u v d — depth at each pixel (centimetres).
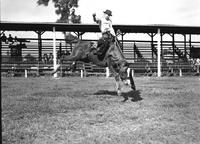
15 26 2911
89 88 1608
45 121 788
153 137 639
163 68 3284
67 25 2839
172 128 716
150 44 3491
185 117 839
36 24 2777
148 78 2686
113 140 618
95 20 1216
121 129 712
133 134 664
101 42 1185
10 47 3159
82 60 1316
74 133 678
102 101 1116
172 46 3506
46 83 1983
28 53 3294
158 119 815
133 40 3425
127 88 1612
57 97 1228
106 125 752
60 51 3256
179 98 1202
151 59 3331
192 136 648
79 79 2477
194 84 1922
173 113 890
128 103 1073
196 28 3073
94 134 667
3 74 3045
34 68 3050
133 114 873
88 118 825
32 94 1333
